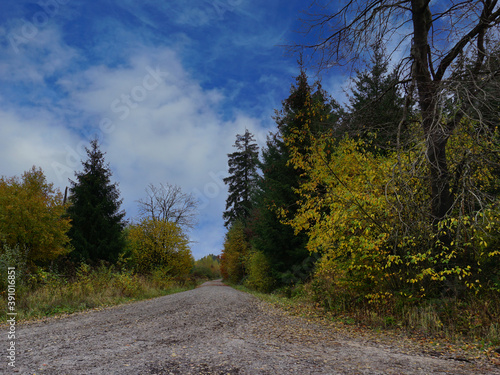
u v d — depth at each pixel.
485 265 7.03
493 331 5.27
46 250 16.42
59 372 3.22
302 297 12.20
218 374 3.29
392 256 6.50
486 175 7.36
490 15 7.61
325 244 8.43
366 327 6.73
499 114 6.45
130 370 3.32
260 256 20.30
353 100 13.72
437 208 7.40
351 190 8.15
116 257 25.25
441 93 6.60
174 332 5.66
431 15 8.82
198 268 67.94
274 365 3.67
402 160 6.80
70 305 9.89
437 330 6.00
